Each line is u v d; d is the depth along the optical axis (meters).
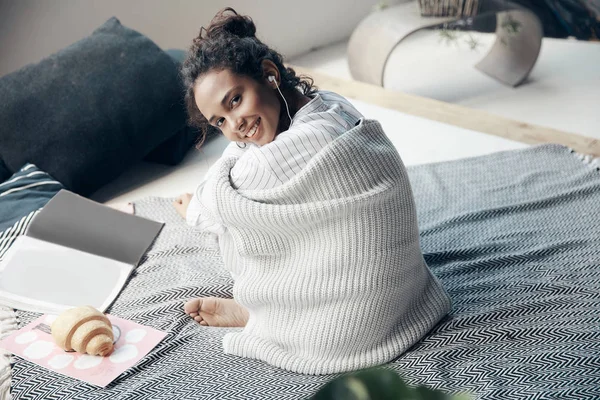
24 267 1.58
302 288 1.22
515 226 1.70
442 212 1.81
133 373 1.30
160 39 2.81
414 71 3.30
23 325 1.44
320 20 3.55
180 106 2.10
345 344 1.23
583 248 1.58
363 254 1.20
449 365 1.23
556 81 3.09
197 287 1.52
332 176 1.17
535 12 3.12
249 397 1.19
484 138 2.24
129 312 1.47
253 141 1.27
